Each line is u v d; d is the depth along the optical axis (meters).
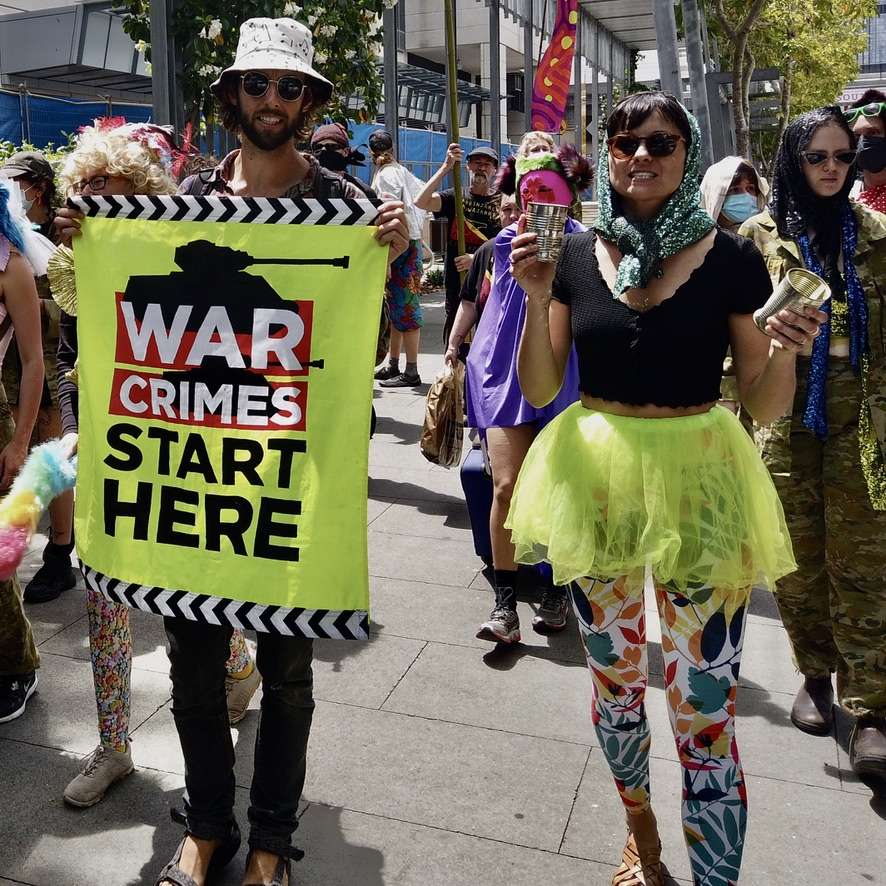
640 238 2.33
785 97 26.28
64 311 2.99
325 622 2.48
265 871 2.55
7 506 2.65
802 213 3.21
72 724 3.49
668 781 3.18
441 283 16.33
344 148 7.06
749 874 2.76
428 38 26.92
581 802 3.06
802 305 2.16
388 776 3.19
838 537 3.22
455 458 5.41
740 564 2.36
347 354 2.46
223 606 2.52
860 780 3.20
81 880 2.71
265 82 2.56
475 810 3.02
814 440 3.30
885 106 3.51
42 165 4.38
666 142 2.29
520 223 2.54
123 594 2.62
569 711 3.60
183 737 2.63
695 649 2.40
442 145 19.08
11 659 3.47
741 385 2.50
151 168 2.81
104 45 15.34
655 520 2.35
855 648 3.22
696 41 9.16
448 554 5.15
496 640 4.05
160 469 2.59
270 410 2.50
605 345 2.45
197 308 2.54
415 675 3.86
